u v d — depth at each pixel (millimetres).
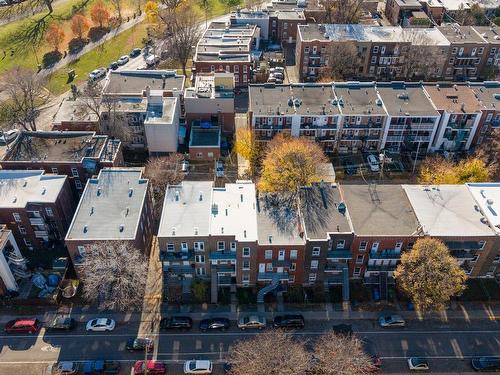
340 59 148750
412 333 87875
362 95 127625
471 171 107938
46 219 97312
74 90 137375
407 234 88125
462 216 92312
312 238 87000
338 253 89500
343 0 183750
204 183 99000
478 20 184500
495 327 89062
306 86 130375
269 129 121750
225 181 118500
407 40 153875
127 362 83250
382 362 83500
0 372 81000
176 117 127812
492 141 116312
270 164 107562
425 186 98938
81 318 89375
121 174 101938
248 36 166125
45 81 158875
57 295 91000
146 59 169000
